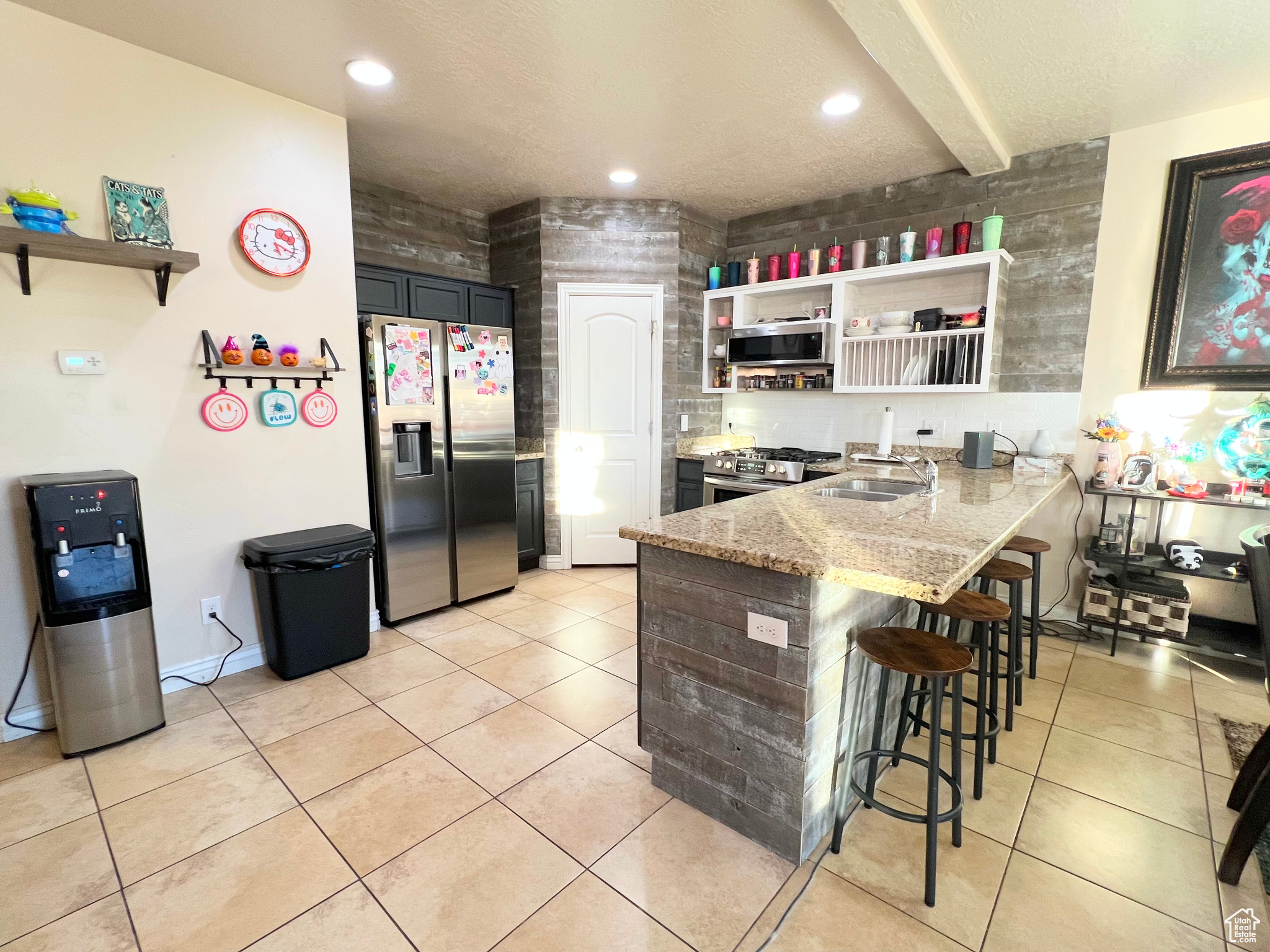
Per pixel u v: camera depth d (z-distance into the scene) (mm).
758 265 4367
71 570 2027
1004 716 2361
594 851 1671
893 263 3713
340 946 1375
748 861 1643
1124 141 2912
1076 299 3111
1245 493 2674
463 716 2361
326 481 2912
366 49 2246
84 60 2125
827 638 1608
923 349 3533
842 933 1420
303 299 2758
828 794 1733
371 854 1650
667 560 1825
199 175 2418
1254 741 2199
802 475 3750
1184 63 2301
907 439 3799
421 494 3287
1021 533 3383
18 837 1701
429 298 3662
